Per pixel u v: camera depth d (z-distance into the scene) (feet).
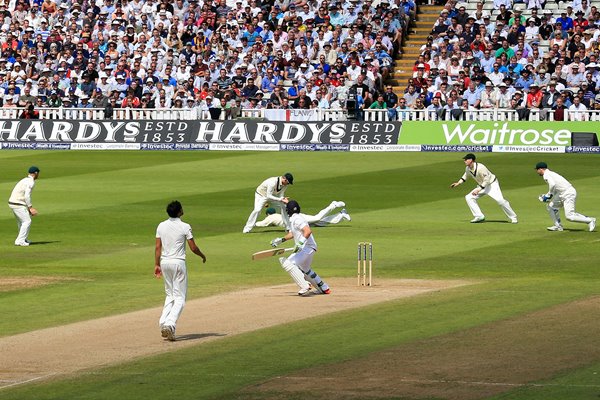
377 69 333.83
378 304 144.05
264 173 289.33
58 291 158.81
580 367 108.78
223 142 323.98
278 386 104.17
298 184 272.72
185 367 112.47
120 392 103.76
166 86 338.54
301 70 337.11
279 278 167.94
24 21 371.15
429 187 267.39
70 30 363.76
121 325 134.00
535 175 279.69
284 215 214.07
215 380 107.04
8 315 142.51
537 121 308.19
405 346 119.14
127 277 170.30
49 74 350.84
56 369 113.29
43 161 313.12
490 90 319.68
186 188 269.64
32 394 103.76
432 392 101.09
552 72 323.57
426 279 165.27
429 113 316.81
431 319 133.39
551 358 112.68
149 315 140.15
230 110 330.34
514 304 141.90
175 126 328.49
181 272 124.77
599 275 166.71
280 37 348.79
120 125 330.54
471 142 310.45
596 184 265.95
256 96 332.39
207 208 243.19
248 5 362.33
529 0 352.08
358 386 103.55
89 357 118.01
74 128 332.39
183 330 130.52
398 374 107.55
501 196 221.87
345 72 333.21
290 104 329.31
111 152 325.42
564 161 295.28
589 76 313.73
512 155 305.32
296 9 359.05
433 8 374.22
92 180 282.36
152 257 189.47
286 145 319.88
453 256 187.32
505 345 118.62
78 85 347.77
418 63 332.80
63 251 196.54
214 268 177.99
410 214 234.79
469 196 223.71
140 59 346.95
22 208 202.39
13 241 207.92
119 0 368.27
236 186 272.10
